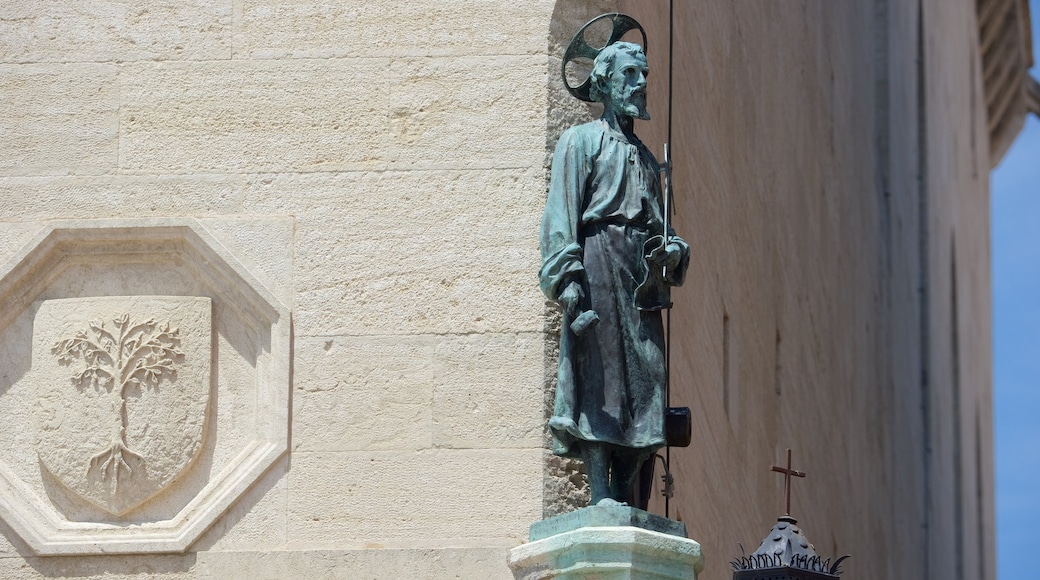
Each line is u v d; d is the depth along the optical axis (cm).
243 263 1127
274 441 1098
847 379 2395
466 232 1123
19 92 1169
